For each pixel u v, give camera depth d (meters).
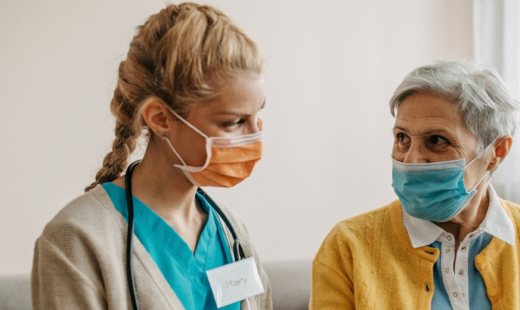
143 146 0.97
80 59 2.22
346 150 2.55
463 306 1.08
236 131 0.83
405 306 1.09
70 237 0.74
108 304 0.75
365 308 1.10
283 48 2.46
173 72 0.76
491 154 1.10
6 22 2.15
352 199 2.56
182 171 0.84
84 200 0.80
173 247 0.86
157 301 0.78
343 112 2.54
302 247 2.51
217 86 0.76
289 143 2.48
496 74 1.10
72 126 2.20
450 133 1.05
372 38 2.56
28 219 2.17
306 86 2.49
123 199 0.84
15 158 2.16
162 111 0.79
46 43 2.19
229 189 2.42
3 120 2.15
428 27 2.61
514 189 2.33
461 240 1.16
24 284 1.79
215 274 0.90
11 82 2.16
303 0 2.48
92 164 2.21
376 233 1.22
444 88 1.03
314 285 1.22
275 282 1.87
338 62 2.53
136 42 0.83
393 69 2.59
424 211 1.10
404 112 1.10
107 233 0.78
